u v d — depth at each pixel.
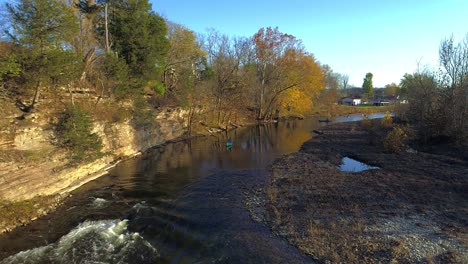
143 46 33.16
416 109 39.38
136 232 12.83
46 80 18.39
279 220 13.59
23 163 15.84
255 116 64.12
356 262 10.00
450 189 16.53
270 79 62.06
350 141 34.69
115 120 27.41
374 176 19.61
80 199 16.86
